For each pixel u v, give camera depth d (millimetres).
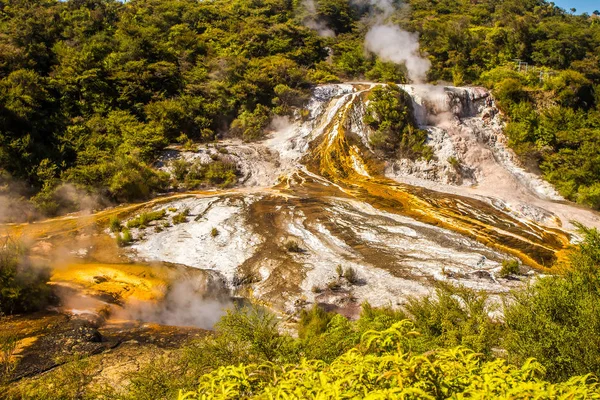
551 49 38625
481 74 34625
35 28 28438
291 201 17969
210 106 25719
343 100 26422
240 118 25828
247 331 5277
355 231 15289
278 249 14273
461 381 2322
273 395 2268
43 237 15273
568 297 4734
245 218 16469
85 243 14992
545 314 4582
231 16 42031
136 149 21234
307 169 22453
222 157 22219
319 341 5152
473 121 26453
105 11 34062
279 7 46594
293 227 15680
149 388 4805
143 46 28891
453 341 5062
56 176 19688
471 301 6328
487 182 22203
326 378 2268
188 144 22797
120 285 11773
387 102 24375
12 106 20828
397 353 2344
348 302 11180
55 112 23203
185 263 13836
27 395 5484
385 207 17766
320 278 12312
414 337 5188
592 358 3902
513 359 4551
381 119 24547
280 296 11766
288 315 10898
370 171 22281
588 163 22250
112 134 22531
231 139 25172
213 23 39469
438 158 22953
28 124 21125
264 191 19672
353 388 2221
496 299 10219
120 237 15094
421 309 6633
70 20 31062
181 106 25000
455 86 30562
